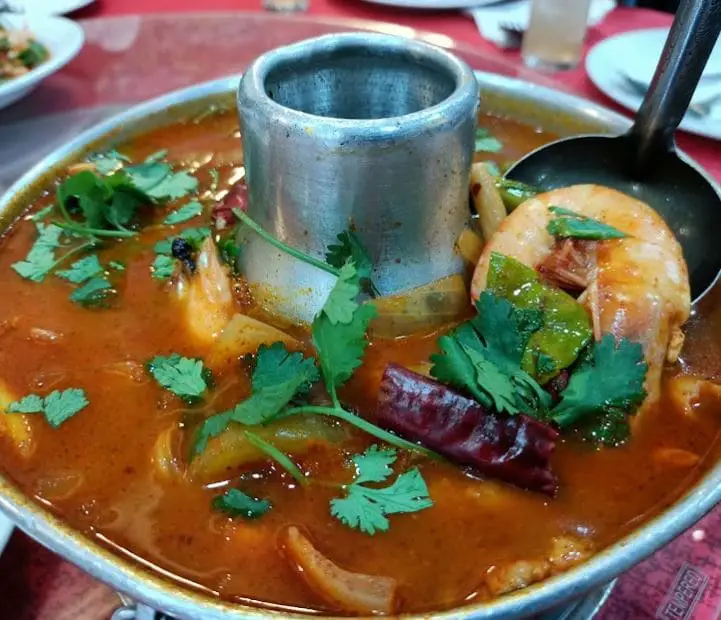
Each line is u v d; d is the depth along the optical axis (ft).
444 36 1.60
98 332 0.81
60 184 0.97
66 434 0.71
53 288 0.87
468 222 0.88
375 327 0.79
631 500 0.65
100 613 0.71
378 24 1.56
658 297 0.72
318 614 0.58
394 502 0.62
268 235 0.77
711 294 0.85
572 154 0.96
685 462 0.68
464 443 0.65
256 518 0.64
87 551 0.58
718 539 0.78
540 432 0.64
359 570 0.61
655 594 0.74
